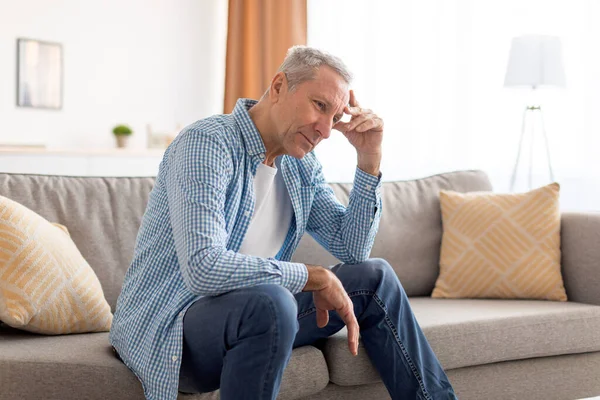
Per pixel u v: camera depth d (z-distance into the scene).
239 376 1.60
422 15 5.07
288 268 1.72
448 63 5.00
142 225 1.90
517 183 4.75
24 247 1.94
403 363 2.00
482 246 2.72
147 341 1.74
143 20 5.41
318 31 5.38
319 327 1.86
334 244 2.12
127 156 4.66
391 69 5.18
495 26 4.83
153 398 1.71
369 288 2.00
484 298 2.72
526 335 2.31
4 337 1.95
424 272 2.81
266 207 1.97
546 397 2.39
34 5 4.92
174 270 1.80
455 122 5.00
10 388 1.68
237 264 1.64
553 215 2.74
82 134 5.17
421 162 5.12
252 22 5.41
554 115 4.61
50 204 2.28
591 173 4.48
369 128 2.00
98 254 2.29
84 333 2.06
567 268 2.71
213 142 1.75
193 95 5.68
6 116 4.82
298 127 1.79
